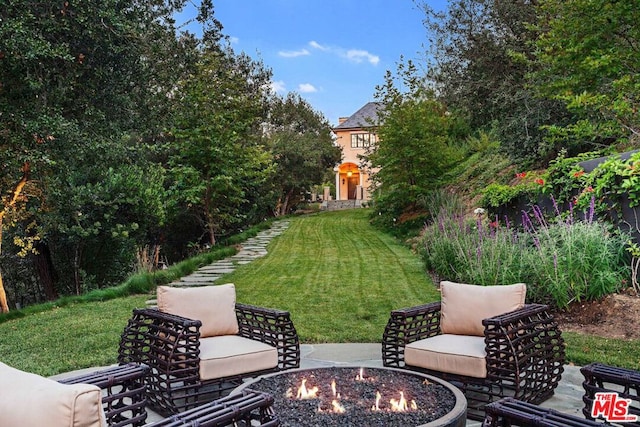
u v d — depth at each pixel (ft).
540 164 36.60
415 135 47.93
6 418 4.84
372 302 23.11
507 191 28.04
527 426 6.52
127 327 12.65
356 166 118.73
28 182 29.91
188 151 42.98
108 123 26.55
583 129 26.21
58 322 21.72
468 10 37.14
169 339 11.50
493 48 35.58
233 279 30.83
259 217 70.33
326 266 33.88
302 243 47.60
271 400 6.90
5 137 22.39
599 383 8.96
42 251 40.57
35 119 21.93
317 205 112.16
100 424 4.92
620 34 22.27
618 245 19.21
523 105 34.37
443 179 48.80
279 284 28.37
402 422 8.29
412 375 10.93
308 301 23.77
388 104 48.42
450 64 38.93
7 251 40.04
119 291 28.25
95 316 22.77
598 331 17.12
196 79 41.68
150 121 29.37
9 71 21.63
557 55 24.71
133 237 42.45
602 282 18.16
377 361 15.17
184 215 48.24
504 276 20.24
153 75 28.27
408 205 52.65
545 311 12.28
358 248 42.01
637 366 13.66
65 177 27.96
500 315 11.72
